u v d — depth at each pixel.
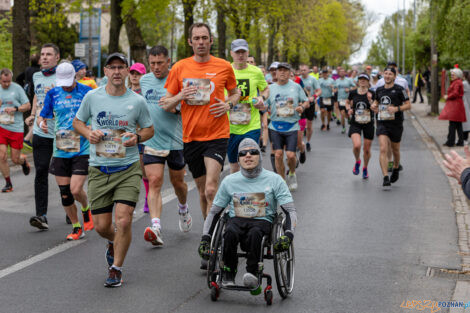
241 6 27.28
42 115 7.40
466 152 3.26
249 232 5.36
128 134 5.75
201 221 8.49
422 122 24.94
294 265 6.15
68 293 5.55
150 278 6.01
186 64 6.69
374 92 12.04
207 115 6.68
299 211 9.14
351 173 12.83
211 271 5.33
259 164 5.52
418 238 7.64
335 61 79.62
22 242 7.37
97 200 5.87
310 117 16.12
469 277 6.13
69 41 43.75
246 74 8.34
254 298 5.47
